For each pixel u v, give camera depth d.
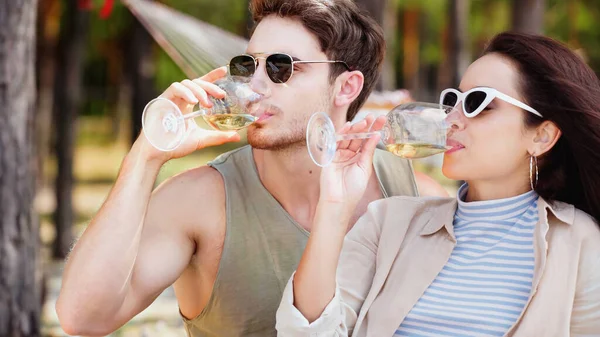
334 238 2.21
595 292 2.17
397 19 23.50
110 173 18.86
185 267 2.64
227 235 2.68
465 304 2.23
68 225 9.95
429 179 3.28
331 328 2.21
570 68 2.28
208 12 15.28
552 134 2.29
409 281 2.32
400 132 2.31
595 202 2.31
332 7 2.69
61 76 10.31
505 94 2.26
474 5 19.94
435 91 25.59
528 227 2.27
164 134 2.38
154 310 5.92
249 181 2.74
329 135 2.23
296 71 2.62
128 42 15.12
